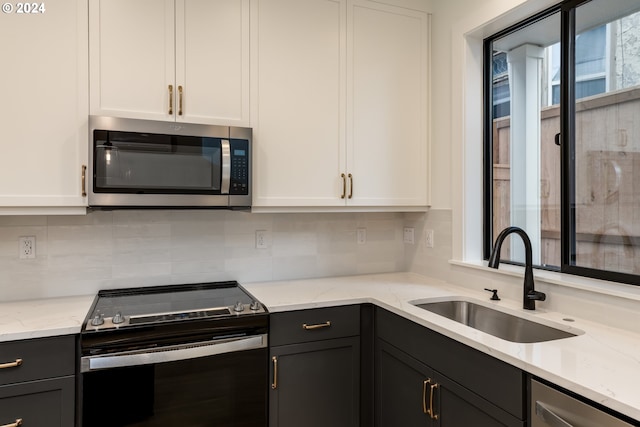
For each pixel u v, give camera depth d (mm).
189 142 1921
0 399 1479
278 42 2162
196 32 2006
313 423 1977
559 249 1987
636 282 1611
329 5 2271
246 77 2098
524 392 1241
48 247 2049
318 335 1975
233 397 1799
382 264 2773
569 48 1854
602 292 1579
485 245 2324
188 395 1719
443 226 2432
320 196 2262
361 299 2057
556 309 1770
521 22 2076
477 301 2004
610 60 1709
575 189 1853
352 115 2330
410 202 2488
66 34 1803
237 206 2033
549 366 1174
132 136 1822
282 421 1912
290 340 1917
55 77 1786
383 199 2414
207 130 1954
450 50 2369
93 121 1763
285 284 2375
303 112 2219
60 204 1789
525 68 2125
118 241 2166
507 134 2246
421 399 1719
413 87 2486
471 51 2279
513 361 1255
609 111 1716
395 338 1896
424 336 1696
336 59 2289
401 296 2078
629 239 1651
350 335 2043
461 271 2299
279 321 1896
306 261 2561
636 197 1626
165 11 1952
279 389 1900
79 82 1817
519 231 1809
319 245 2594
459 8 2291
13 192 1731
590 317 1630
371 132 2379
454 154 2330
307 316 1953
